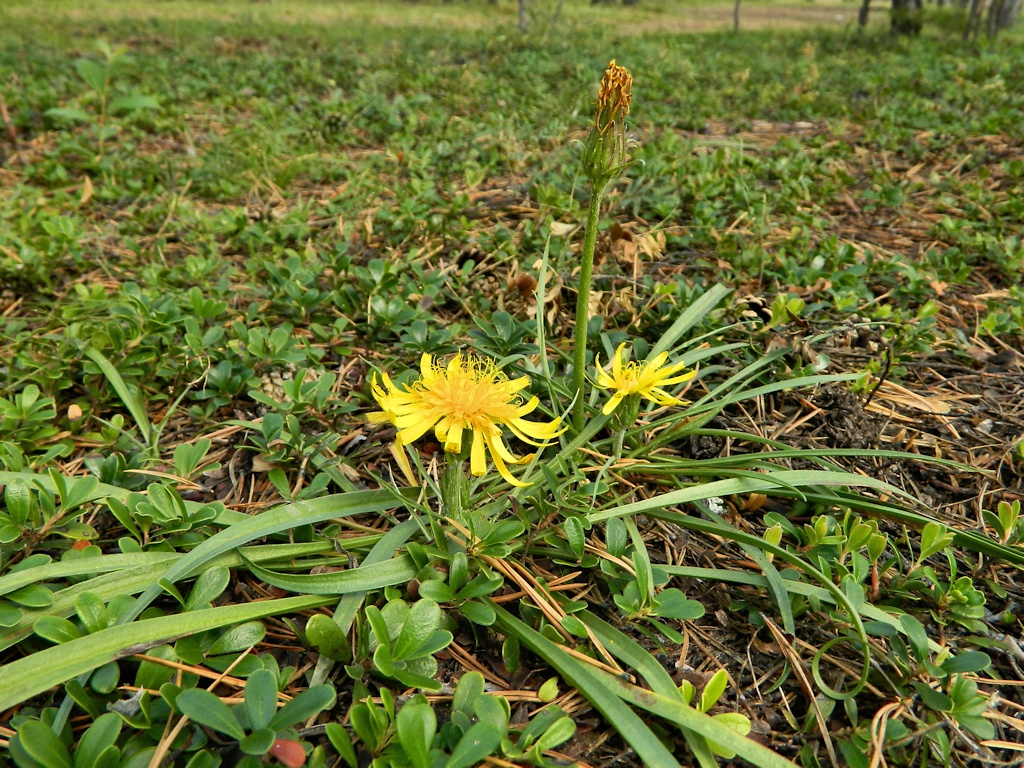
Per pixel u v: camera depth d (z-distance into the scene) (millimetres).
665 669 191
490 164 567
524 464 243
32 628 172
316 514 201
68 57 1076
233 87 895
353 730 168
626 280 366
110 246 453
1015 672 195
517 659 184
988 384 323
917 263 418
